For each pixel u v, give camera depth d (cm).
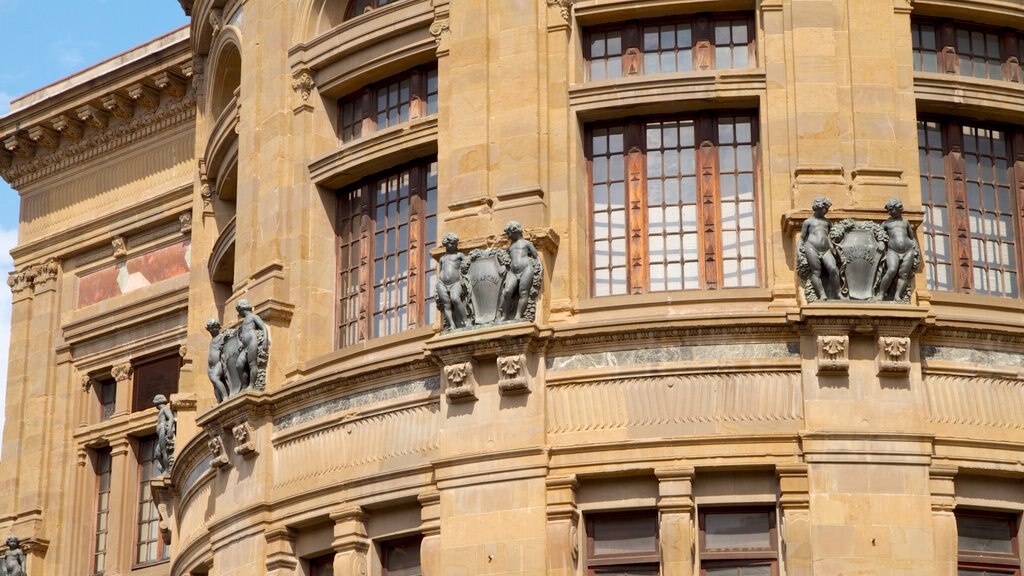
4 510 5703
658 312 3869
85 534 5581
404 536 3959
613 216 4022
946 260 4022
